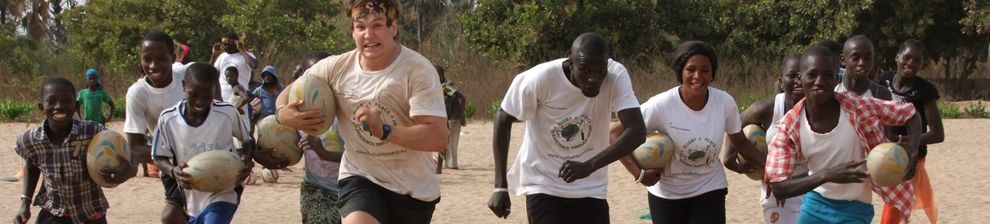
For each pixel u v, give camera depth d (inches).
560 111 241.0
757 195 480.4
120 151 255.0
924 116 304.8
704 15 1364.4
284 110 218.5
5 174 563.2
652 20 1342.3
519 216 419.2
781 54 1363.2
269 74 585.9
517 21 1291.8
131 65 1193.4
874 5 1317.7
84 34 1214.9
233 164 251.3
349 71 219.0
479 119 1023.6
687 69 259.0
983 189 508.1
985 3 1263.5
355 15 211.8
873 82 294.2
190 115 263.3
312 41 1224.8
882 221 263.6
